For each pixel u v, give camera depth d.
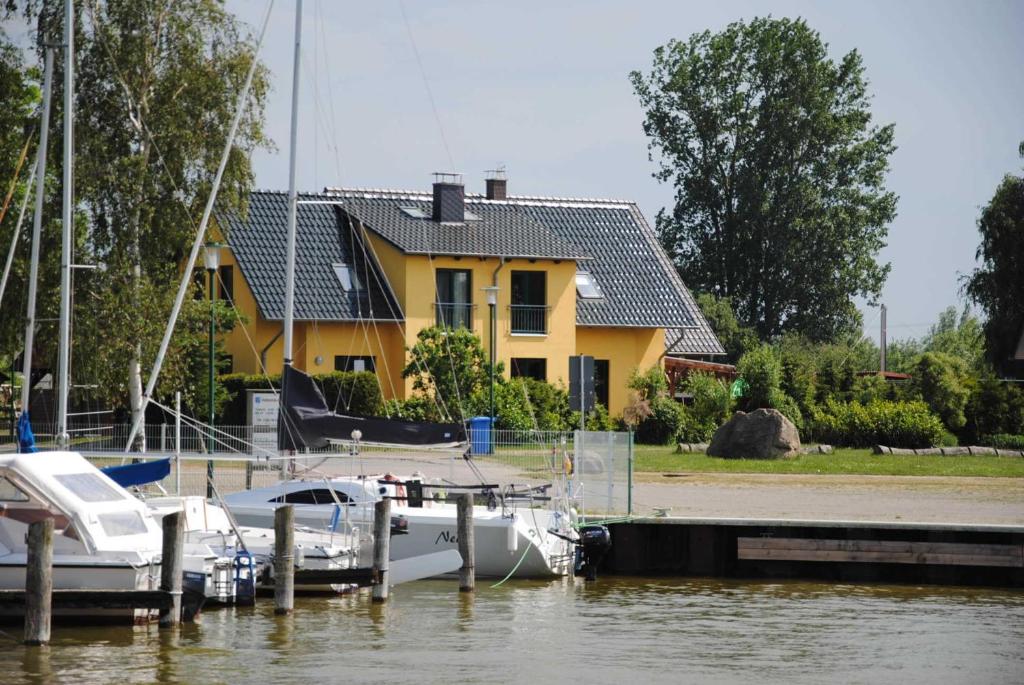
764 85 178.00
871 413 109.06
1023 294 123.38
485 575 56.94
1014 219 123.62
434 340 101.38
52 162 84.62
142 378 87.62
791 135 175.00
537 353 114.38
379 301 109.75
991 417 114.81
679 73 177.50
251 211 113.44
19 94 91.56
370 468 72.50
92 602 43.34
